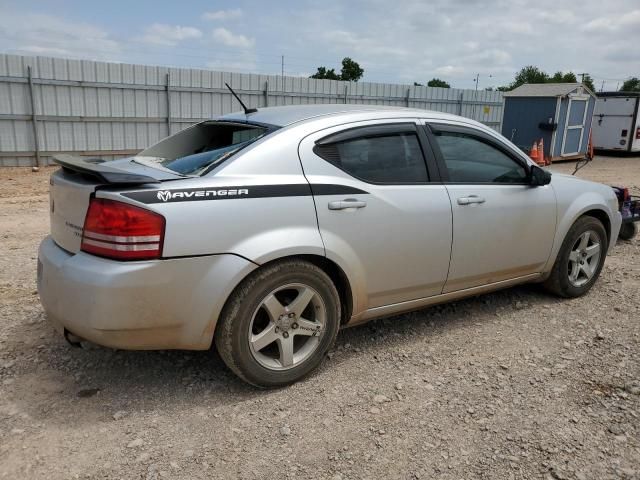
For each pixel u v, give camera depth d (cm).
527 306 470
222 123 382
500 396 325
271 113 378
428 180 379
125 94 1450
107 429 286
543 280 475
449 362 367
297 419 299
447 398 322
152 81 1479
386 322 430
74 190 295
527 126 1848
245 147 325
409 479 254
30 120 1347
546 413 307
